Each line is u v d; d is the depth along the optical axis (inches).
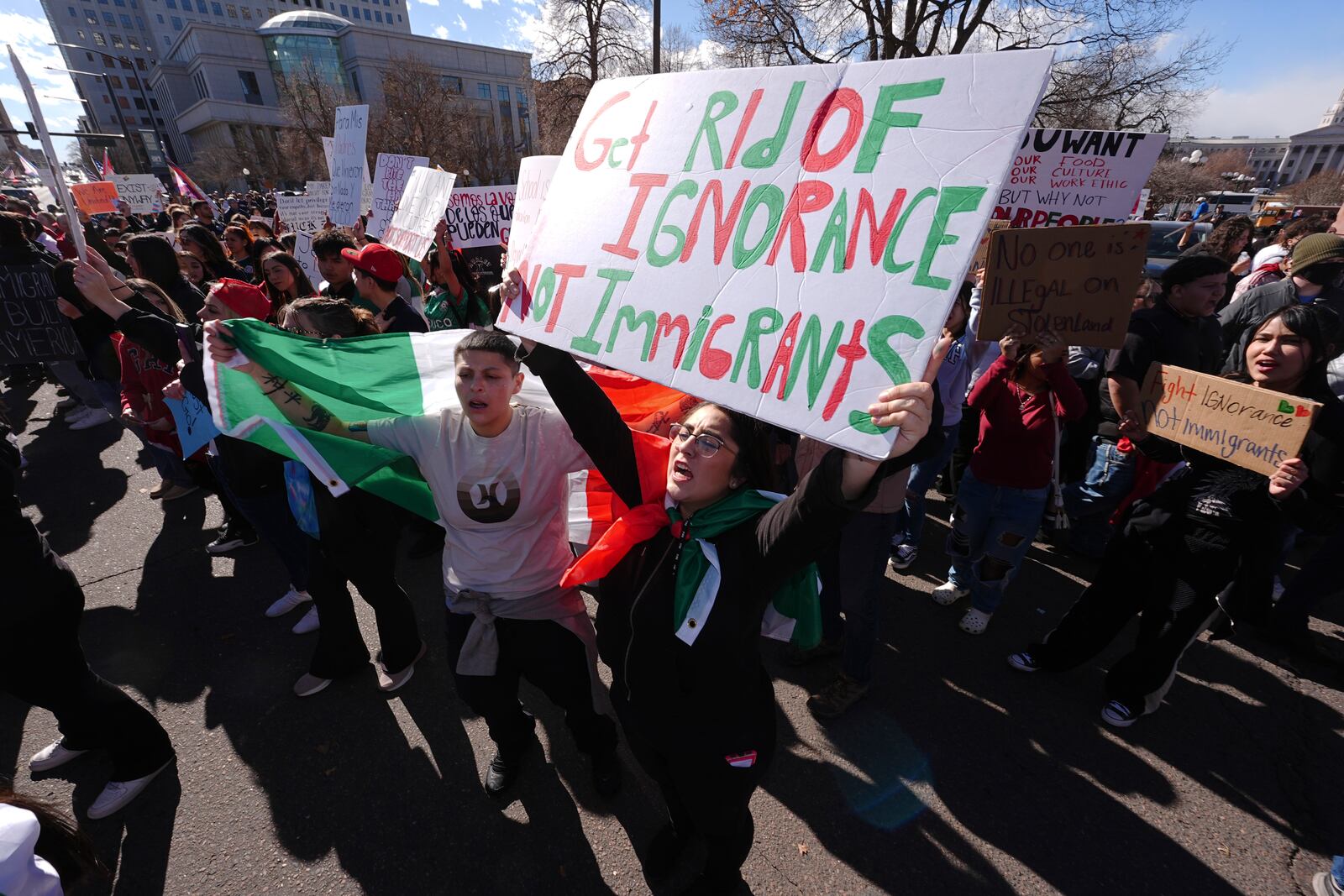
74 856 36.2
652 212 53.9
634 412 92.7
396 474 83.0
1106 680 102.3
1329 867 79.3
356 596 132.3
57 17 3144.7
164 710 102.7
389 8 3828.7
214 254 196.4
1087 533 146.3
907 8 503.5
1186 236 351.3
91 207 424.2
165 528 158.2
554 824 84.5
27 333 99.7
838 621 111.7
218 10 3316.9
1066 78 559.8
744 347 46.4
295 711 102.2
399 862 79.8
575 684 78.4
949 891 76.9
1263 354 78.4
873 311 40.8
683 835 77.1
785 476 90.4
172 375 139.7
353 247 163.9
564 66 849.5
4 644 72.0
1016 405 105.3
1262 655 115.1
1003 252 88.6
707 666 55.7
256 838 82.6
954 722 100.8
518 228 142.5
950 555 127.4
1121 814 86.0
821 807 87.0
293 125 1366.9
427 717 101.0
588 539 86.6
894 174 41.3
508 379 68.5
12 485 70.9
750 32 562.3
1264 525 82.1
